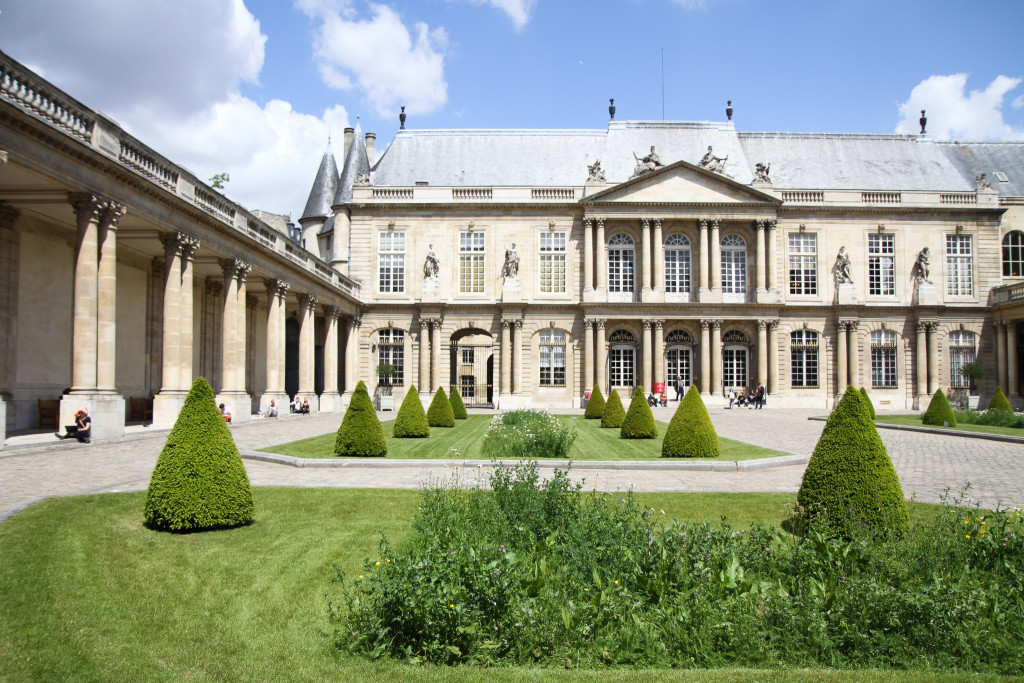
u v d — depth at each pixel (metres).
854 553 8.19
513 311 50.31
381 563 7.92
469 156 56.47
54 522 10.17
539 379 50.91
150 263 31.39
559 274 51.97
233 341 31.23
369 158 61.00
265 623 7.47
